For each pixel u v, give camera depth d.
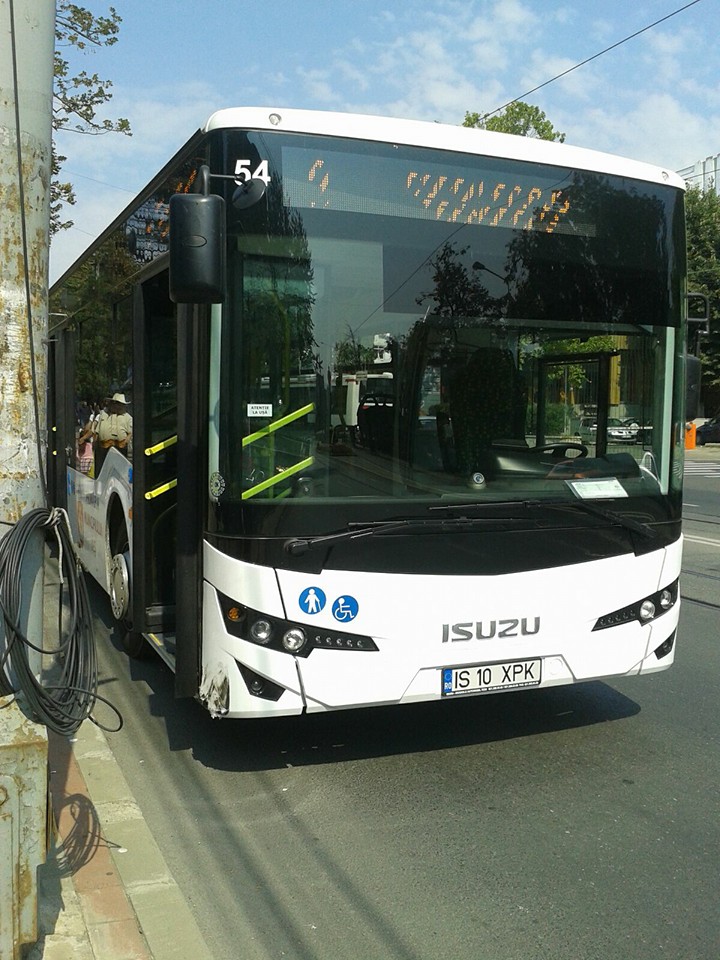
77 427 8.86
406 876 3.82
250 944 3.34
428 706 5.89
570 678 4.74
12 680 2.89
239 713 4.30
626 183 4.99
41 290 3.04
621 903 3.62
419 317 4.55
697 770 4.89
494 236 4.71
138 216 6.05
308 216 4.38
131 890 3.65
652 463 5.00
